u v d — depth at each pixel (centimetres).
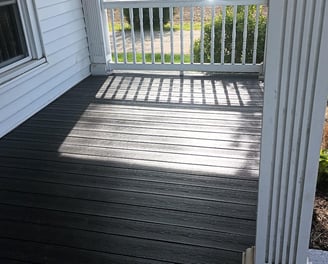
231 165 266
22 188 250
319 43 106
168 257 186
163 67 472
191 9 432
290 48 109
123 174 261
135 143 305
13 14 356
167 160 277
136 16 875
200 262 182
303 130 119
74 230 208
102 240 200
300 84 113
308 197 130
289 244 142
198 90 420
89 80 475
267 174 130
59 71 422
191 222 211
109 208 226
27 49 375
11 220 219
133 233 204
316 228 196
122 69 491
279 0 104
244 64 451
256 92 407
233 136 310
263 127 122
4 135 332
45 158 288
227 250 189
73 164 277
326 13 102
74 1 443
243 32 441
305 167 125
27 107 366
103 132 328
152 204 228
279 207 135
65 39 430
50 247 196
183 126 332
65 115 371
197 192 237
